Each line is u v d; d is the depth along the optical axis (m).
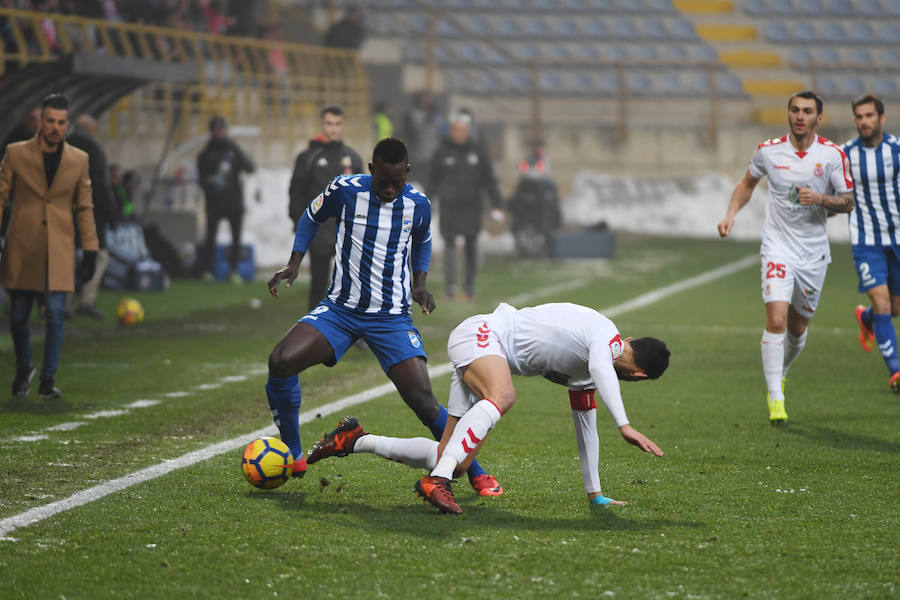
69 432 24.81
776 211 27.53
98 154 42.38
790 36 131.50
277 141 81.81
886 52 130.62
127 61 51.19
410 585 14.62
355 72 92.12
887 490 19.92
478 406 17.75
